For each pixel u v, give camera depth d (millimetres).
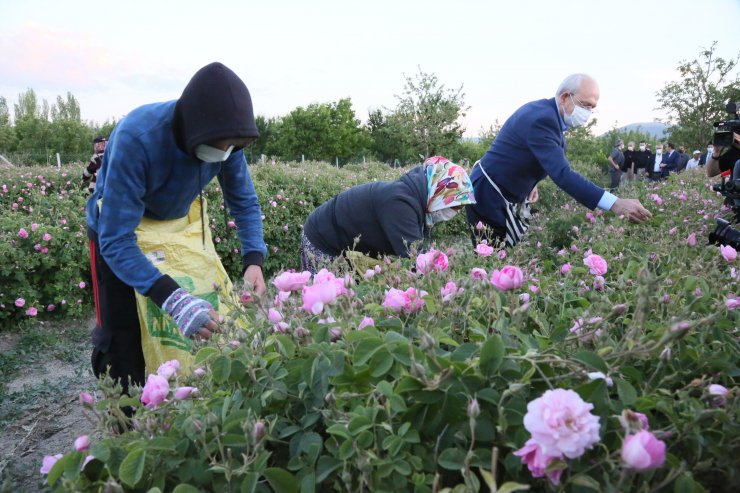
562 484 994
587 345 1419
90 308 6156
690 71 26391
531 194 4402
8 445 3334
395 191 2908
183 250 2346
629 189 7484
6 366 4652
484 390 1091
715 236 2908
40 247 5711
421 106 27062
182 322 1918
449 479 1118
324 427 1285
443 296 1572
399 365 1235
